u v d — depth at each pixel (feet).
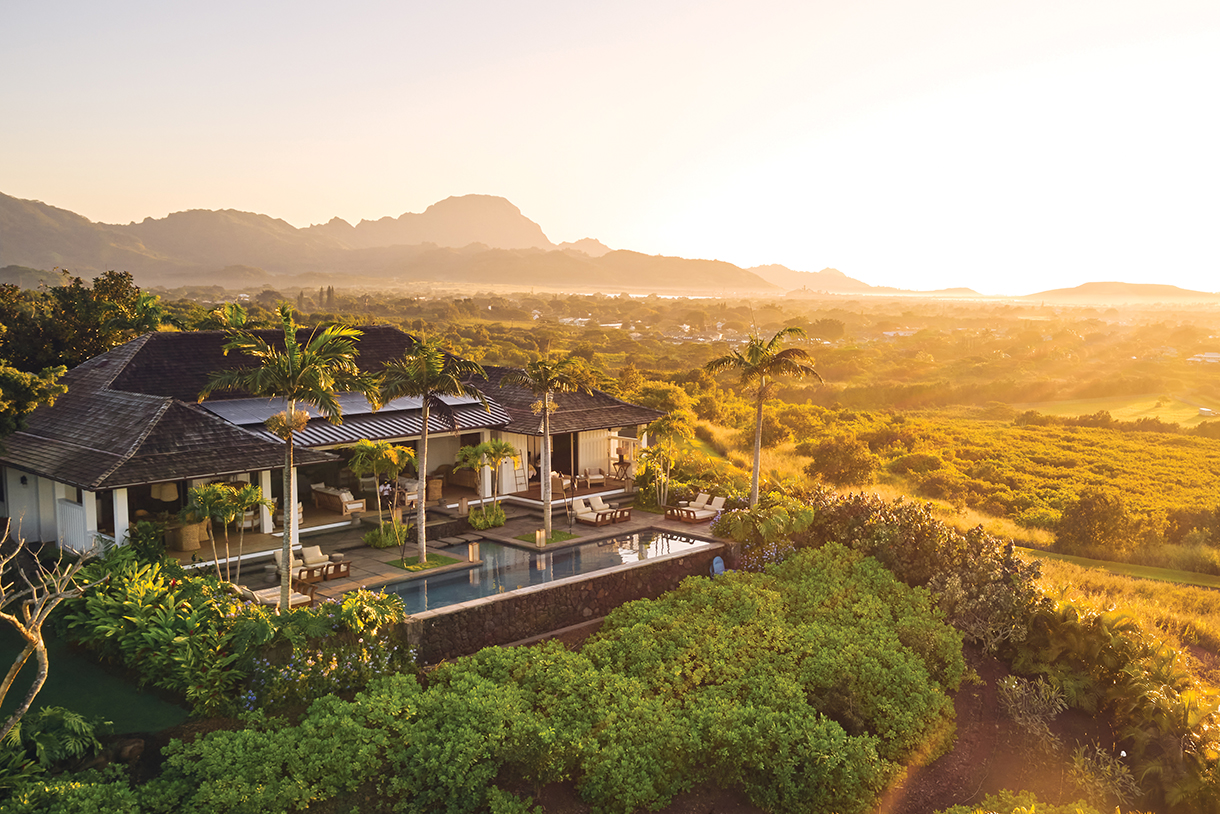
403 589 64.59
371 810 41.47
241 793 38.63
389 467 76.79
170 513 73.51
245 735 42.91
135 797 38.40
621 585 70.08
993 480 190.60
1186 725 57.62
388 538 76.95
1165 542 130.72
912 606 71.72
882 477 181.57
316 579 64.90
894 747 53.83
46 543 70.74
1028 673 67.92
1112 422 315.99
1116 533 126.93
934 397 422.00
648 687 54.54
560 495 96.53
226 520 59.67
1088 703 64.49
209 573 64.64
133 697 47.47
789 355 85.61
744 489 98.02
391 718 45.60
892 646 62.64
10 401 68.44
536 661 55.16
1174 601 97.35
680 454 122.01
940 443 238.27
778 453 175.52
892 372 510.99
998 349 621.72
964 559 77.66
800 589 72.33
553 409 83.87
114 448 67.05
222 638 48.73
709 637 61.11
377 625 52.65
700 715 51.29
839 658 59.00
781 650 61.11
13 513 76.69
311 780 41.09
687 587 71.10
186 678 46.57
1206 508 152.05
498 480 91.25
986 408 389.19
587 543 81.20
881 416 291.38
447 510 88.74
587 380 120.67
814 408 284.20
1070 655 68.23
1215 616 92.89
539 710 50.16
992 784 54.95
